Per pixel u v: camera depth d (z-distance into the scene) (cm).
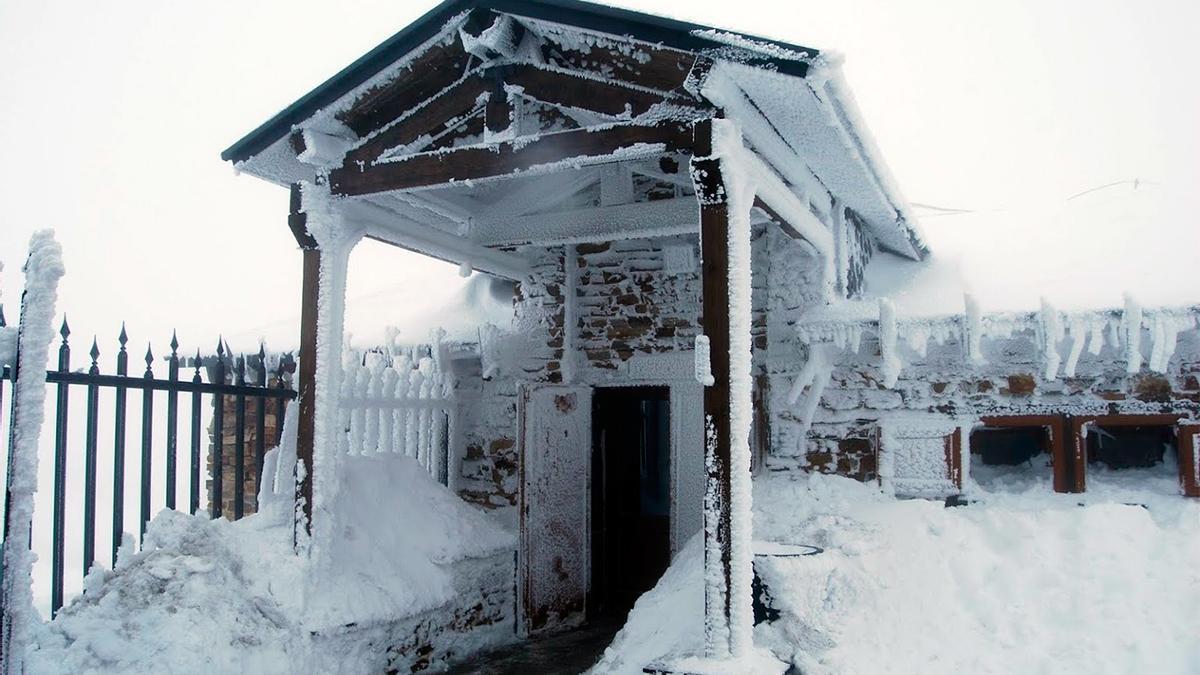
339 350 637
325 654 572
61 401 518
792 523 659
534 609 756
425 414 857
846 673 498
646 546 908
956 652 514
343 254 649
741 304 502
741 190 513
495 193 802
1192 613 504
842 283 741
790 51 477
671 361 827
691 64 514
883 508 645
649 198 816
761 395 757
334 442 626
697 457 804
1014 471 750
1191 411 622
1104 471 698
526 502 754
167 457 593
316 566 597
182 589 531
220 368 656
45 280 455
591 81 557
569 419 812
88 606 506
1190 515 575
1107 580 536
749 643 488
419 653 652
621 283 858
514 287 911
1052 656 500
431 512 727
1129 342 612
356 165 630
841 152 599
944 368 697
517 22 563
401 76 606
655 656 538
